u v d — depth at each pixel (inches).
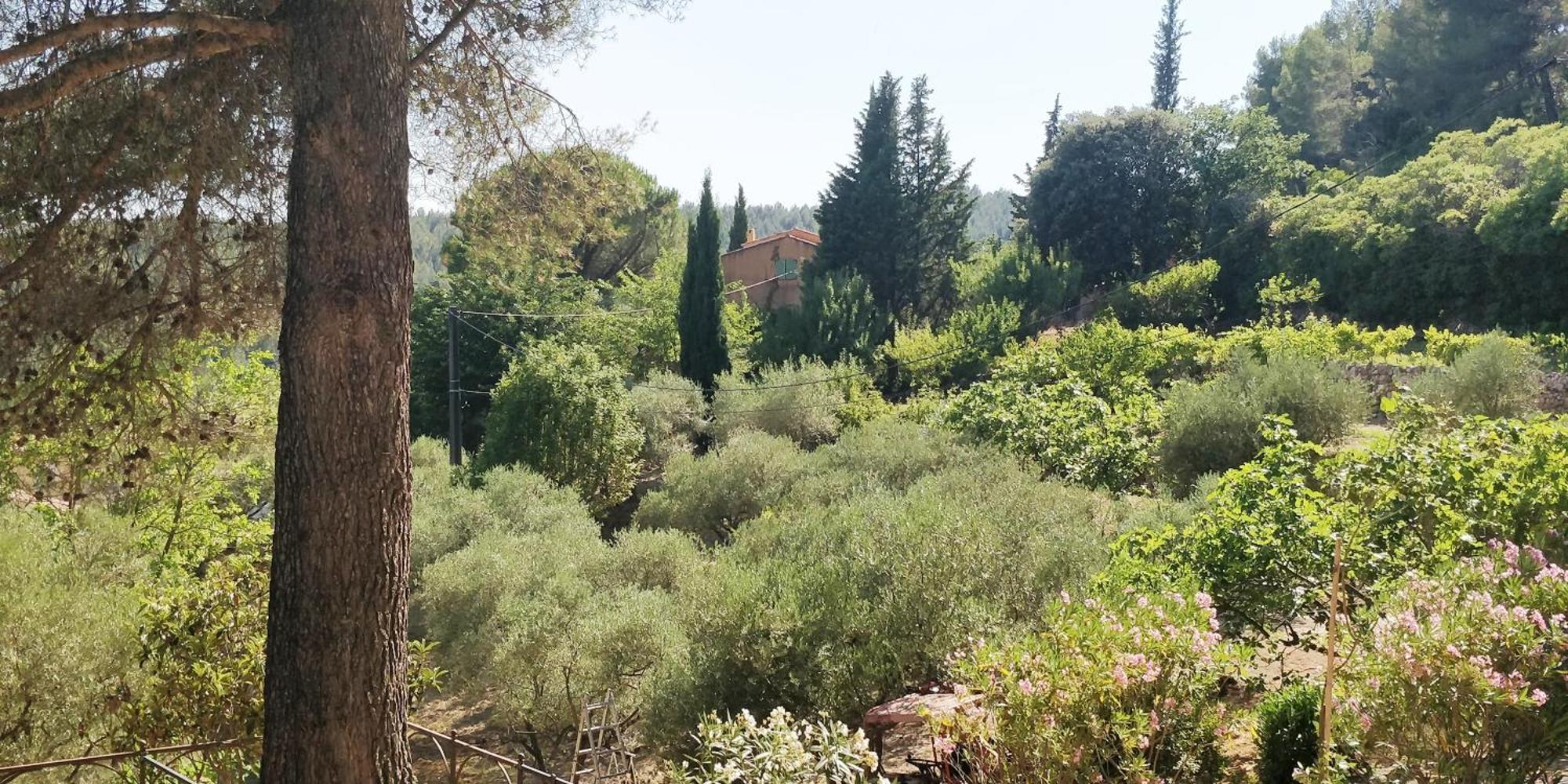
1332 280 1290.6
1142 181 1556.3
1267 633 254.1
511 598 500.7
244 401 456.4
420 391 1391.5
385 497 159.3
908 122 1514.5
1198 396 625.3
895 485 676.7
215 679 265.3
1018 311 1243.8
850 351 1300.4
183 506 479.2
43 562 351.6
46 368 193.6
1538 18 1353.3
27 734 296.4
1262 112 1610.5
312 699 153.7
